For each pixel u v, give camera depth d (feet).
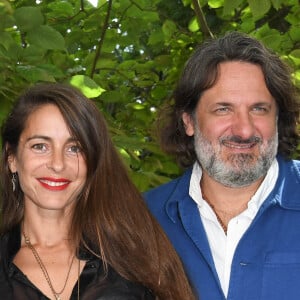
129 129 18.99
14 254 10.54
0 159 10.98
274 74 11.37
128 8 18.99
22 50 13.23
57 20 19.45
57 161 10.22
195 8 17.49
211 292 11.18
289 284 10.97
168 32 20.16
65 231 10.74
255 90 11.15
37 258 10.50
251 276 11.05
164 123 12.94
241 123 11.08
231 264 11.17
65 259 10.54
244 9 19.27
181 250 11.61
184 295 10.90
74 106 10.30
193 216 11.64
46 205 10.34
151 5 19.35
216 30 24.36
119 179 10.92
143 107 19.40
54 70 13.33
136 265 10.68
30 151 10.32
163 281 10.77
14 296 10.13
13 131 10.45
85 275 10.44
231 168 11.16
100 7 19.13
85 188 10.73
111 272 10.55
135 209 11.02
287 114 12.00
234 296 11.02
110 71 20.13
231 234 11.35
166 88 20.52
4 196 10.94
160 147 13.23
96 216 10.73
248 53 11.29
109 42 19.24
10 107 12.94
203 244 11.39
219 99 11.18
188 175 12.19
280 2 13.88
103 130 10.64
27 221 10.72
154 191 12.47
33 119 10.29
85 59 18.67
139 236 10.93
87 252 10.61
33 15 13.06
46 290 10.28
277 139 11.63
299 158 15.38
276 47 16.96
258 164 11.17
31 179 10.34
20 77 13.43
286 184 11.59
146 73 20.52
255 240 11.21
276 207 11.41
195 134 11.71
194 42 20.86
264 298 10.96
